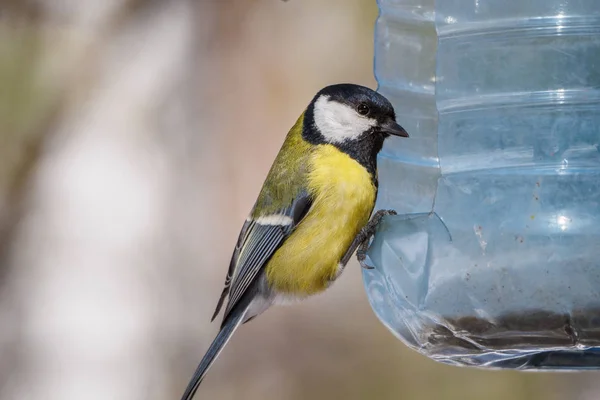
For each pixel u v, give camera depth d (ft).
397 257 20.10
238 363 46.06
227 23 47.29
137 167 44.37
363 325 46.65
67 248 43.52
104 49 45.16
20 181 44.01
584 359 20.48
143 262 43.93
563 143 19.20
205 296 44.65
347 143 25.08
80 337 42.93
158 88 45.47
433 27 23.97
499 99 19.86
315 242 25.13
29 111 44.57
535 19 19.86
